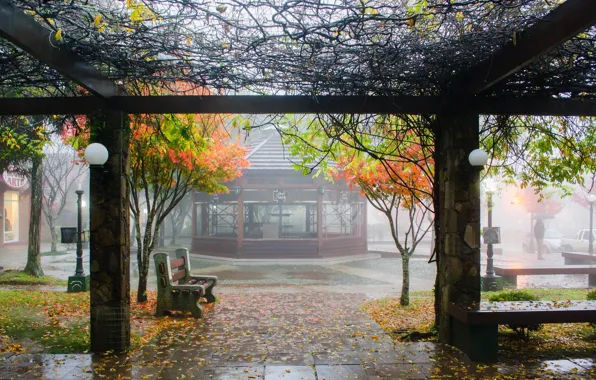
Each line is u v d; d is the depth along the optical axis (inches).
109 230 209.8
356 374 184.5
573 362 199.8
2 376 178.4
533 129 259.6
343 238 775.7
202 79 199.9
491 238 440.5
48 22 148.9
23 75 197.5
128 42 177.9
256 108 212.8
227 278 548.1
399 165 319.6
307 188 737.6
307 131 300.2
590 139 273.1
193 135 292.0
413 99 214.4
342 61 192.2
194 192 818.2
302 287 473.1
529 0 140.1
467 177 214.1
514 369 190.1
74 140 286.8
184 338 242.5
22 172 533.0
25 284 469.7
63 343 230.5
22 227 1151.6
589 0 122.0
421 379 178.9
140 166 349.4
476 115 214.1
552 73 194.2
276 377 181.3
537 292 411.8
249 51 186.1
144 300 353.7
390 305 346.9
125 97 211.0
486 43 163.5
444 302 224.5
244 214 764.6
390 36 168.6
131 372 185.3
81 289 406.6
